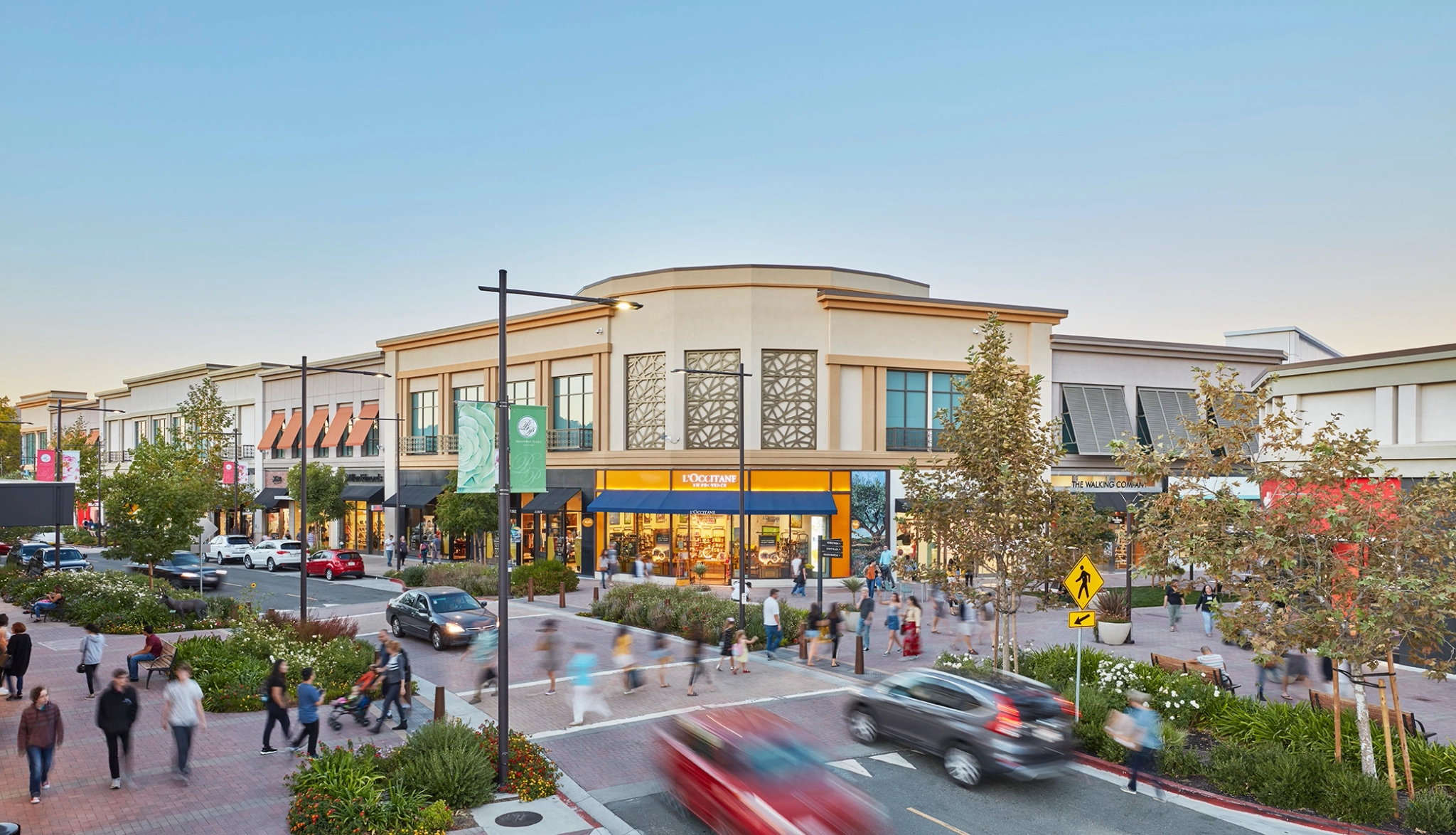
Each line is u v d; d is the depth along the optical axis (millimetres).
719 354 39094
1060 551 17906
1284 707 14984
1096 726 14797
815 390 38906
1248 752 13523
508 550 13625
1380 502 12219
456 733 13609
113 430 84000
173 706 13281
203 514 34594
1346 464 12617
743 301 38688
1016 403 18469
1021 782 13609
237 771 13672
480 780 12656
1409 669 21062
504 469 13711
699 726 12484
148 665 19609
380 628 27734
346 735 15852
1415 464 20172
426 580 38000
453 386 49750
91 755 14438
